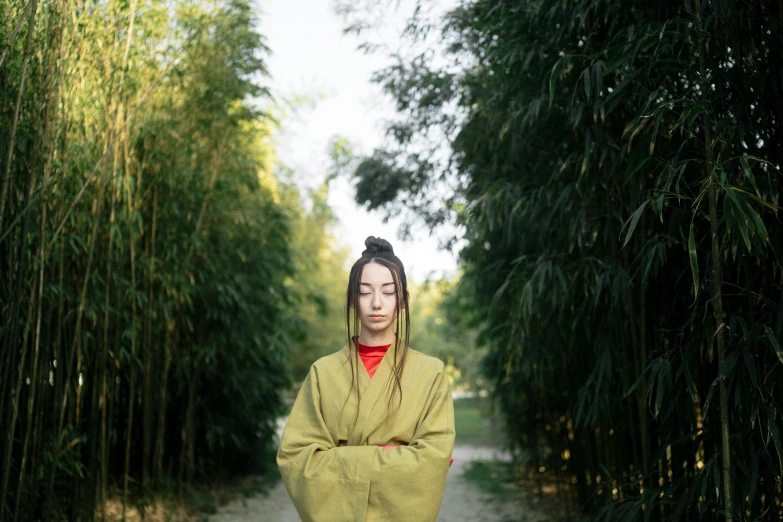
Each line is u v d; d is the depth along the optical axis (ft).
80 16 10.05
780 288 6.84
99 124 11.41
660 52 7.57
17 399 9.66
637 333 9.40
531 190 10.62
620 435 10.78
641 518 8.90
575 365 12.53
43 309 11.08
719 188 6.60
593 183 9.23
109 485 16.89
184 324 17.57
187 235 15.44
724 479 6.71
